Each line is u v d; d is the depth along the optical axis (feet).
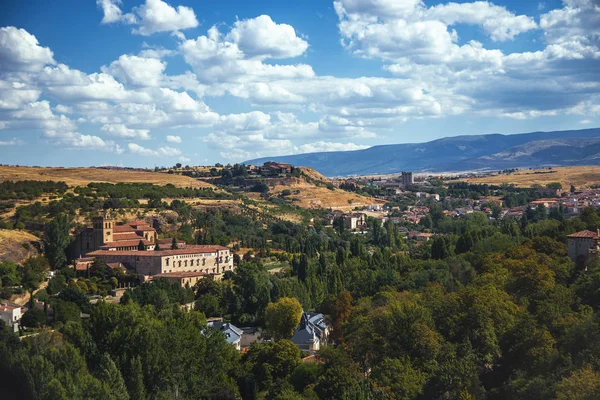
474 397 483.51
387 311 634.02
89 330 610.24
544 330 547.90
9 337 609.42
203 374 606.96
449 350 554.05
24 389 490.90
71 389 478.18
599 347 486.38
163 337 594.65
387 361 528.22
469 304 625.82
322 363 629.92
